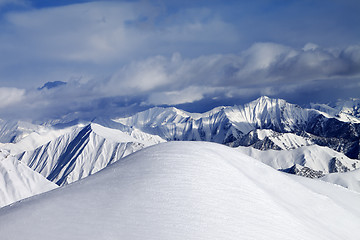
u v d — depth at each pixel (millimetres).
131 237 23203
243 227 25891
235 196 30734
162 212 26531
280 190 39031
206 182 32094
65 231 24406
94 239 23141
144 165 36094
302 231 28703
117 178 33781
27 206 29750
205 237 23672
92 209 27500
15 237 24172
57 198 30328
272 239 25250
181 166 35000
